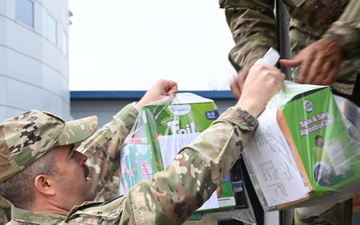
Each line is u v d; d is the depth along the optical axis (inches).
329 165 49.9
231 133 54.0
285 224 89.8
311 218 66.8
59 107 603.2
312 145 50.4
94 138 79.1
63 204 63.1
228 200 60.6
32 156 61.6
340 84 63.9
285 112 51.3
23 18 511.5
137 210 55.1
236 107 55.5
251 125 53.6
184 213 55.1
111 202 59.1
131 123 80.0
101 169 78.0
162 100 66.6
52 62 584.1
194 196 54.5
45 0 559.5
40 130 62.4
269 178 53.0
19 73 499.8
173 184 54.7
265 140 53.0
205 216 61.3
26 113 64.0
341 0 62.1
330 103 51.3
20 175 61.6
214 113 63.2
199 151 54.9
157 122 61.9
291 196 51.2
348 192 51.4
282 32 80.9
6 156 60.7
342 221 67.4
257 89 55.5
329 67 54.8
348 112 51.9
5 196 62.5
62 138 63.5
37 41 533.0
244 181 64.1
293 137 50.8
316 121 50.9
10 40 485.4
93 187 76.9
